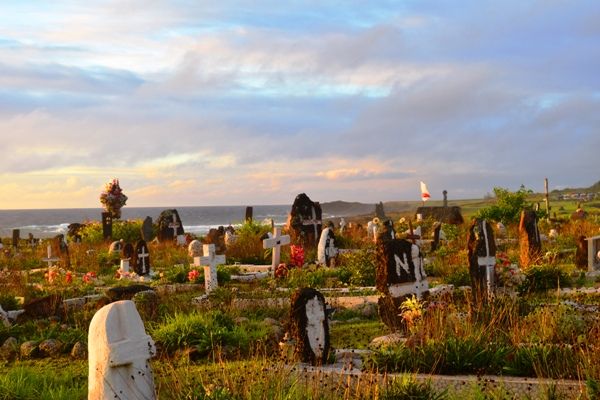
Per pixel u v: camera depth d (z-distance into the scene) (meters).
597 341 10.89
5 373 12.85
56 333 15.73
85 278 25.09
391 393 9.62
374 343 13.68
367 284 22.80
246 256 32.09
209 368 11.92
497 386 10.22
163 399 10.03
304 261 28.97
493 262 17.31
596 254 24.30
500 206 45.38
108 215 47.66
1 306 18.75
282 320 17.27
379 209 54.47
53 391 11.38
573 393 9.62
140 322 8.45
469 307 13.23
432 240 35.12
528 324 12.57
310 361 12.12
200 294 21.28
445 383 10.49
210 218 182.75
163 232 45.06
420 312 13.67
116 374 8.16
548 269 20.30
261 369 10.25
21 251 42.66
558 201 89.38
